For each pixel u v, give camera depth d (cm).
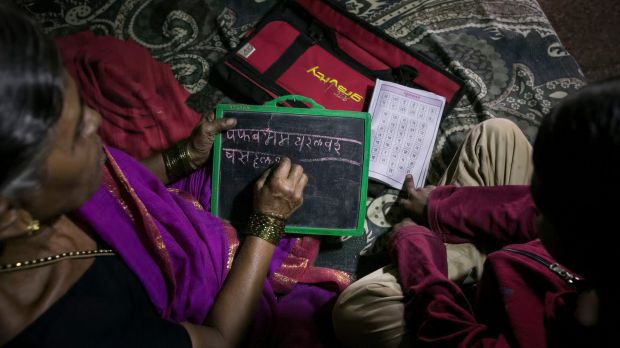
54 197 65
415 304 110
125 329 81
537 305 90
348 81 170
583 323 73
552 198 59
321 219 136
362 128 135
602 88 55
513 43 183
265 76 168
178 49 183
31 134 54
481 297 104
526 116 172
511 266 96
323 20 174
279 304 132
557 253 67
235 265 112
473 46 183
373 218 160
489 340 92
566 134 56
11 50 52
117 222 94
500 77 178
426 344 102
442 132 172
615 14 206
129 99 156
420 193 143
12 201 59
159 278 97
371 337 117
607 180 52
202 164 138
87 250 85
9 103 52
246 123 135
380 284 121
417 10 189
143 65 167
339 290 138
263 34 173
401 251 124
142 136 157
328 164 135
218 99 176
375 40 172
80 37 171
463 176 142
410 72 169
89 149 68
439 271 116
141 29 185
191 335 88
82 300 79
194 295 105
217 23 185
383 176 161
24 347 72
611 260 57
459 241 132
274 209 117
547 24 186
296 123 135
